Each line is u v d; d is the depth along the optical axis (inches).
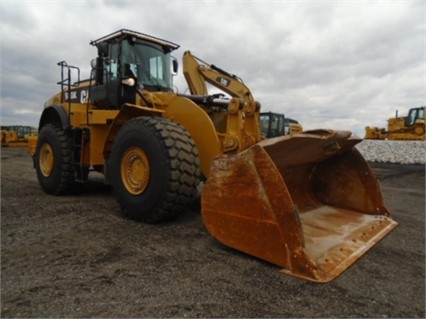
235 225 95.8
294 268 83.0
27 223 131.5
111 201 176.1
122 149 137.1
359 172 133.1
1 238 113.5
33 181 252.8
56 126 200.8
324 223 117.3
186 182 123.6
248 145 128.0
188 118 142.6
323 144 114.9
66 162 188.1
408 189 274.1
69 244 107.7
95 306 70.5
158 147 123.4
